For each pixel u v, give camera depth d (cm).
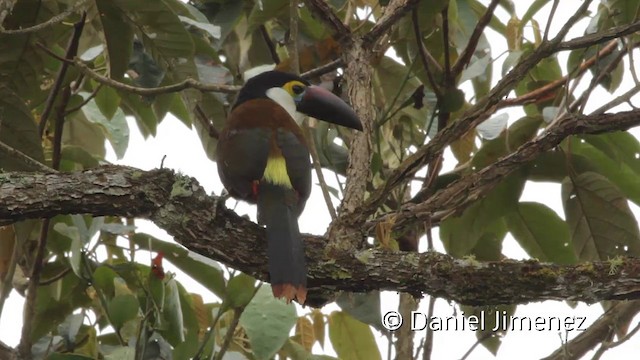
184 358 877
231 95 1130
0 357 1034
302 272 804
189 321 1042
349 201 859
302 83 1023
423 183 1071
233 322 891
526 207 1098
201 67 1123
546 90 1162
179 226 826
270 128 926
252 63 1246
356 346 1125
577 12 875
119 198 819
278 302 905
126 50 1032
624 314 1069
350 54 935
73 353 969
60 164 1101
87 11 1020
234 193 915
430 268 810
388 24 940
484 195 1047
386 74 1175
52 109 1184
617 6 1055
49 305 1066
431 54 1155
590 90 966
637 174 1102
